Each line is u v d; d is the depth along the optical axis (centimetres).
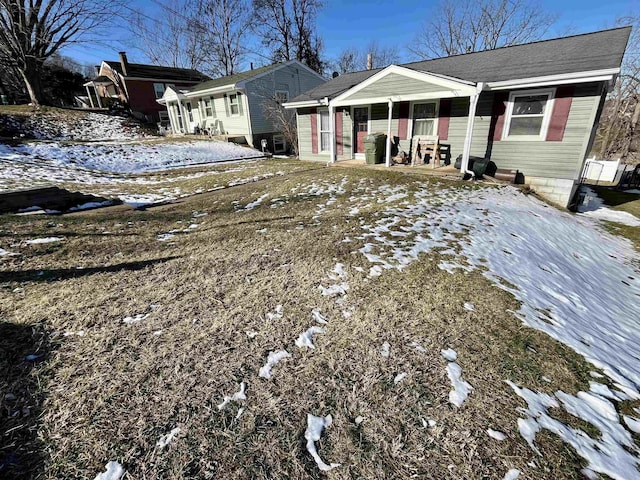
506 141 870
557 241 566
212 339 259
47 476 156
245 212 641
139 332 264
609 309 382
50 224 542
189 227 557
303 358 243
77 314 286
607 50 759
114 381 214
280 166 1239
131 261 407
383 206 641
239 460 170
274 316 291
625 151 2034
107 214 635
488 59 991
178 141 1733
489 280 377
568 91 758
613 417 213
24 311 288
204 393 208
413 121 1009
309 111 1281
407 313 302
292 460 171
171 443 176
